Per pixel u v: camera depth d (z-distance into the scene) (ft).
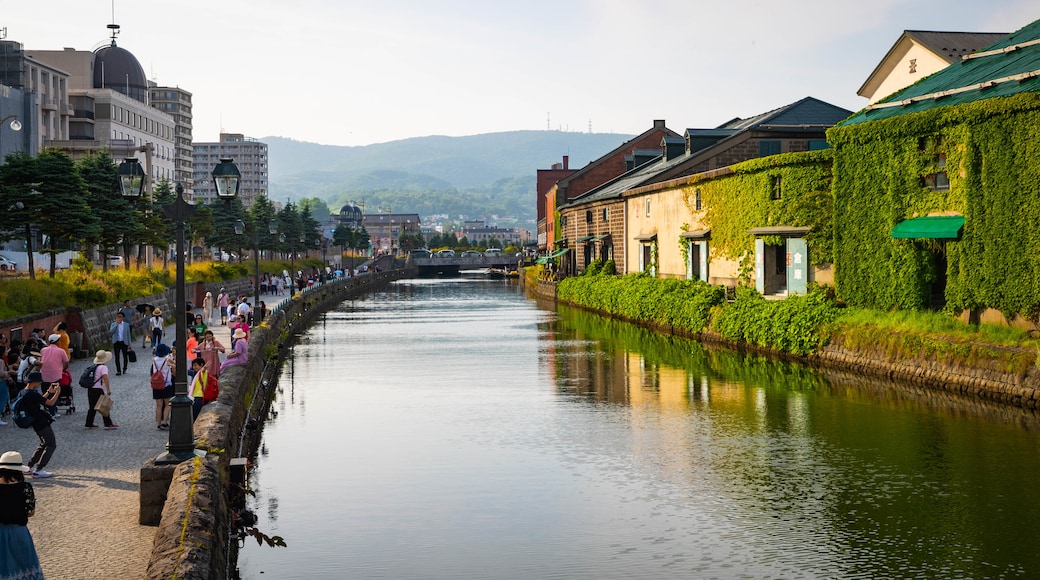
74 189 152.15
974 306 108.99
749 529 55.47
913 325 110.83
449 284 452.76
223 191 68.54
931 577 47.44
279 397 106.42
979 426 82.12
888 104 134.51
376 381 118.01
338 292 307.37
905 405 92.79
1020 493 61.87
